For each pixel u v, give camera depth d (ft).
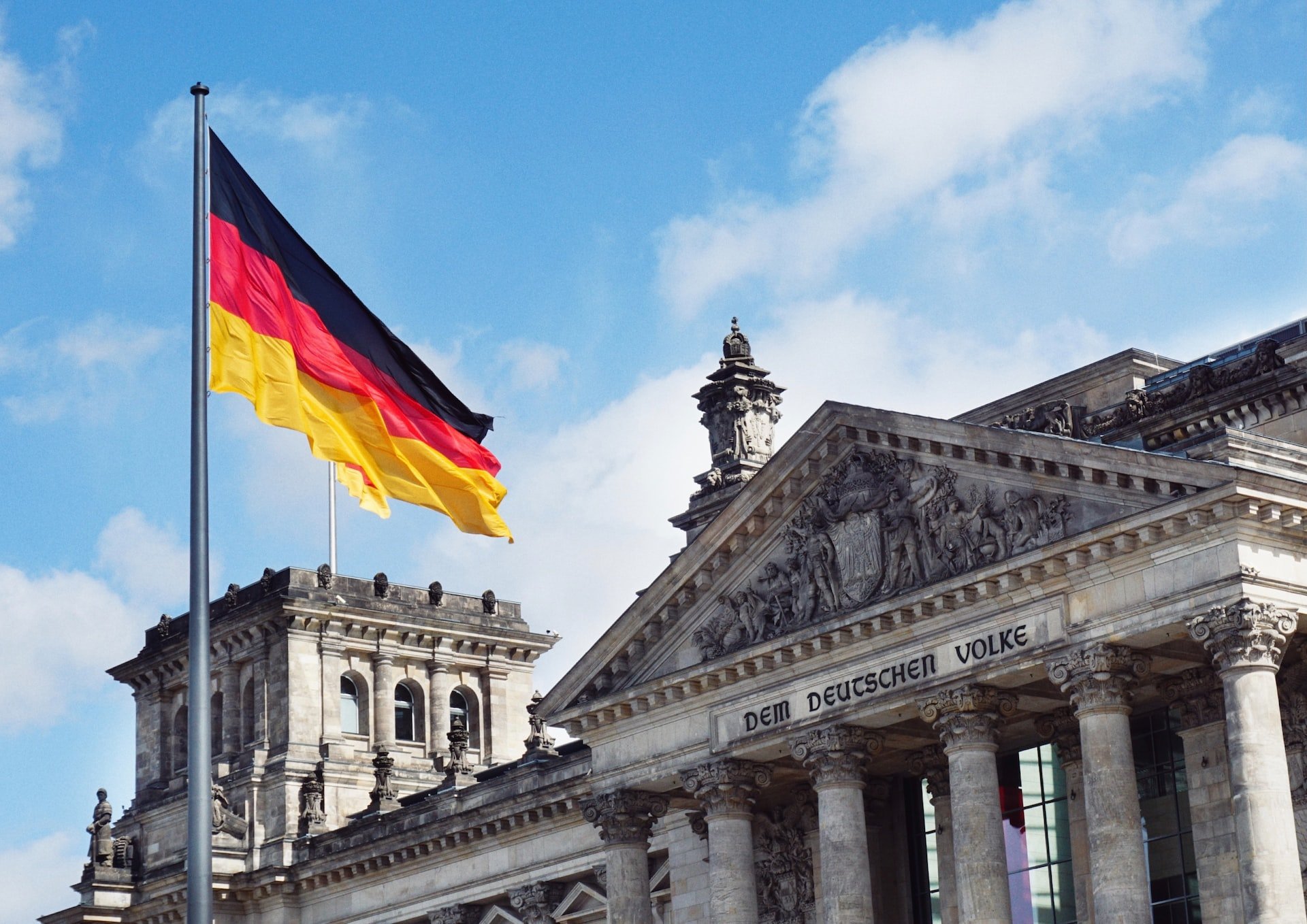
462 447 228.84
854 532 308.81
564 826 414.82
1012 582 286.46
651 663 339.98
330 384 220.64
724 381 389.60
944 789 325.01
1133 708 298.76
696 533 377.30
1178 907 299.58
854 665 307.99
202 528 191.83
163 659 531.91
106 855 501.15
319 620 512.22
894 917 337.11
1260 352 325.42
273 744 503.61
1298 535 269.64
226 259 216.13
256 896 479.41
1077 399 357.61
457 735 461.78
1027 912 319.47
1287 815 257.96
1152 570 273.33
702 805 337.52
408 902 448.65
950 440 296.10
